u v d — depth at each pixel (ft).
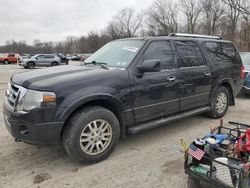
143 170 12.57
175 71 16.17
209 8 169.07
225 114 21.81
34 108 11.57
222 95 20.44
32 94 11.75
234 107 24.76
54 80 12.26
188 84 17.02
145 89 14.53
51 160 13.55
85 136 12.61
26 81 12.34
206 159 9.80
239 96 30.40
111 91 13.12
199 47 18.54
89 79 12.77
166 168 12.76
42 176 12.04
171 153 14.40
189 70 17.08
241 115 21.81
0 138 16.38
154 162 13.35
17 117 11.89
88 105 13.03
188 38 18.03
